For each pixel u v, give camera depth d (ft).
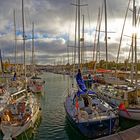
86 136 46.32
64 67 308.40
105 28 88.79
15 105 54.49
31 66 162.61
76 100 52.37
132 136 40.52
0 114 55.57
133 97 61.67
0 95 73.26
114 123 47.70
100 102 59.21
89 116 47.98
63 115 68.59
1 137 48.14
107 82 102.58
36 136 50.55
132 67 83.71
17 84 106.83
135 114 55.98
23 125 46.42
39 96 109.50
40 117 63.72
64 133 52.42
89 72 148.87
